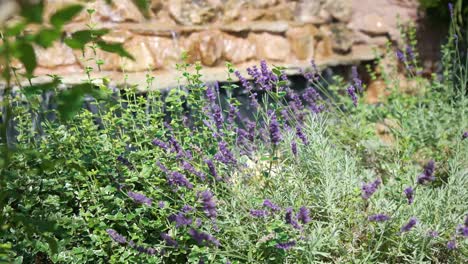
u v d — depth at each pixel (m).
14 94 4.65
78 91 1.83
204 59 6.32
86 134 3.53
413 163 4.45
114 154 3.43
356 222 3.29
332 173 3.53
